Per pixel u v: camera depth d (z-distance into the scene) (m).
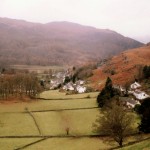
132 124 79.62
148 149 40.53
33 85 140.88
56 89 193.00
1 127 86.62
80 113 100.56
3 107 112.50
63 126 87.81
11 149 68.62
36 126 87.69
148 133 74.50
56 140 75.69
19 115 100.06
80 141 74.12
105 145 69.38
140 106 91.44
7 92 137.25
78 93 145.25
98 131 79.06
